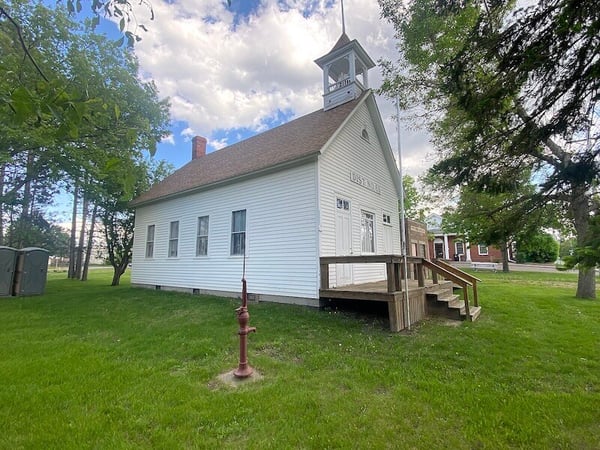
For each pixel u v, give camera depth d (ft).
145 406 10.32
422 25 26.99
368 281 33.47
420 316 23.49
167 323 22.52
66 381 12.32
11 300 33.83
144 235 46.78
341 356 15.42
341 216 29.99
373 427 9.24
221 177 34.17
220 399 10.83
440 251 123.54
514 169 13.33
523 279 58.85
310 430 9.07
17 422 9.36
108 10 6.79
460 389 11.69
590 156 10.25
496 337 18.40
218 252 34.65
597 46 8.76
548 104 10.59
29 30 32.04
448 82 13.17
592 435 8.85
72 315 25.63
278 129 41.68
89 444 8.36
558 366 13.94
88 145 35.96
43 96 5.31
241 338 13.34
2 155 34.40
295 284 27.27
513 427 9.18
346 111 32.37
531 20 9.50
